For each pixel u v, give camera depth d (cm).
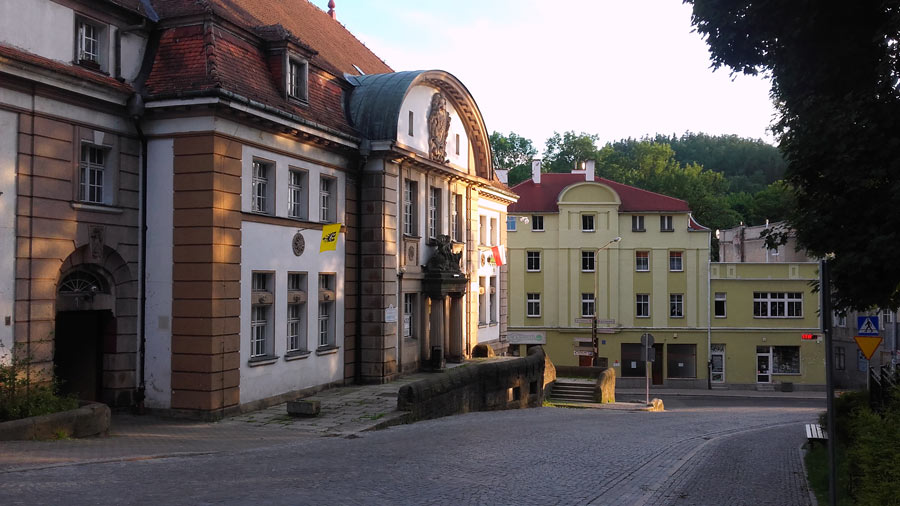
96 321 1959
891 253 1251
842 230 1356
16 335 1650
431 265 3034
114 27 1920
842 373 5244
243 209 2048
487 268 3956
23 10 1672
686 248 5456
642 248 5500
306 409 1973
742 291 5409
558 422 2228
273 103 2142
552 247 5594
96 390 1955
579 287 5544
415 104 2888
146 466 1176
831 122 1252
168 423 1861
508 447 1518
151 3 2094
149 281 1977
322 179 2511
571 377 4034
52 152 1731
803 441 1858
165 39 2030
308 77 2394
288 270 2267
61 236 1756
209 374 1914
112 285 1927
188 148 1939
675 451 1584
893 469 753
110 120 1894
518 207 5628
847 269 1310
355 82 2788
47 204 1720
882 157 1234
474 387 2581
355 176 2661
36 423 1409
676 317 5450
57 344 2002
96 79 1805
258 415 2008
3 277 1623
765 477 1274
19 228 1656
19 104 1655
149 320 1975
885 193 1277
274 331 2192
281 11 2925
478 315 3878
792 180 1442
